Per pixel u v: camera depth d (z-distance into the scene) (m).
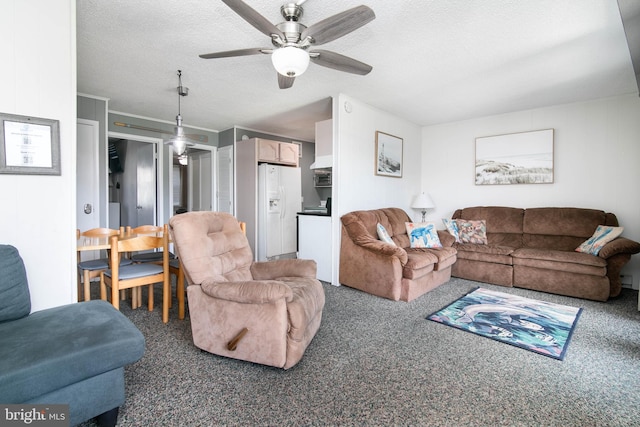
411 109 4.35
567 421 1.48
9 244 1.68
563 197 4.12
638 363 2.01
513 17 2.12
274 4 2.00
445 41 2.45
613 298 3.32
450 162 5.08
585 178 3.97
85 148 3.88
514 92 3.63
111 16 2.13
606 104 3.82
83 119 3.82
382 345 2.24
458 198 5.01
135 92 3.70
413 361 2.03
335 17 1.58
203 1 1.97
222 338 1.97
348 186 3.89
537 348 2.21
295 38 1.83
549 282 3.48
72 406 1.26
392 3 1.97
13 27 1.67
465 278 4.09
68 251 1.88
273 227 5.33
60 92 1.82
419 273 3.25
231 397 1.64
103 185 4.03
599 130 3.87
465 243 4.25
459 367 1.96
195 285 2.07
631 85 3.39
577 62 2.83
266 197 5.22
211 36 2.40
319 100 3.98
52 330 1.40
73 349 1.26
